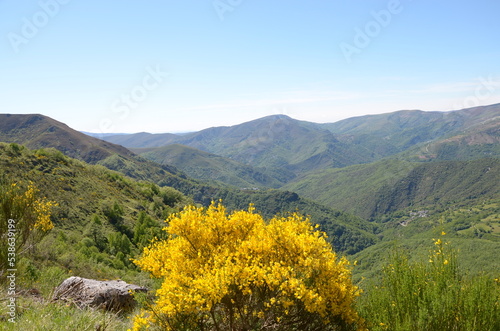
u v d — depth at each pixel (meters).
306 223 4.69
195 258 4.52
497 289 3.40
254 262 4.04
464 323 3.31
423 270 3.80
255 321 4.01
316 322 4.08
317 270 4.03
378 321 3.84
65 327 4.05
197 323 4.07
